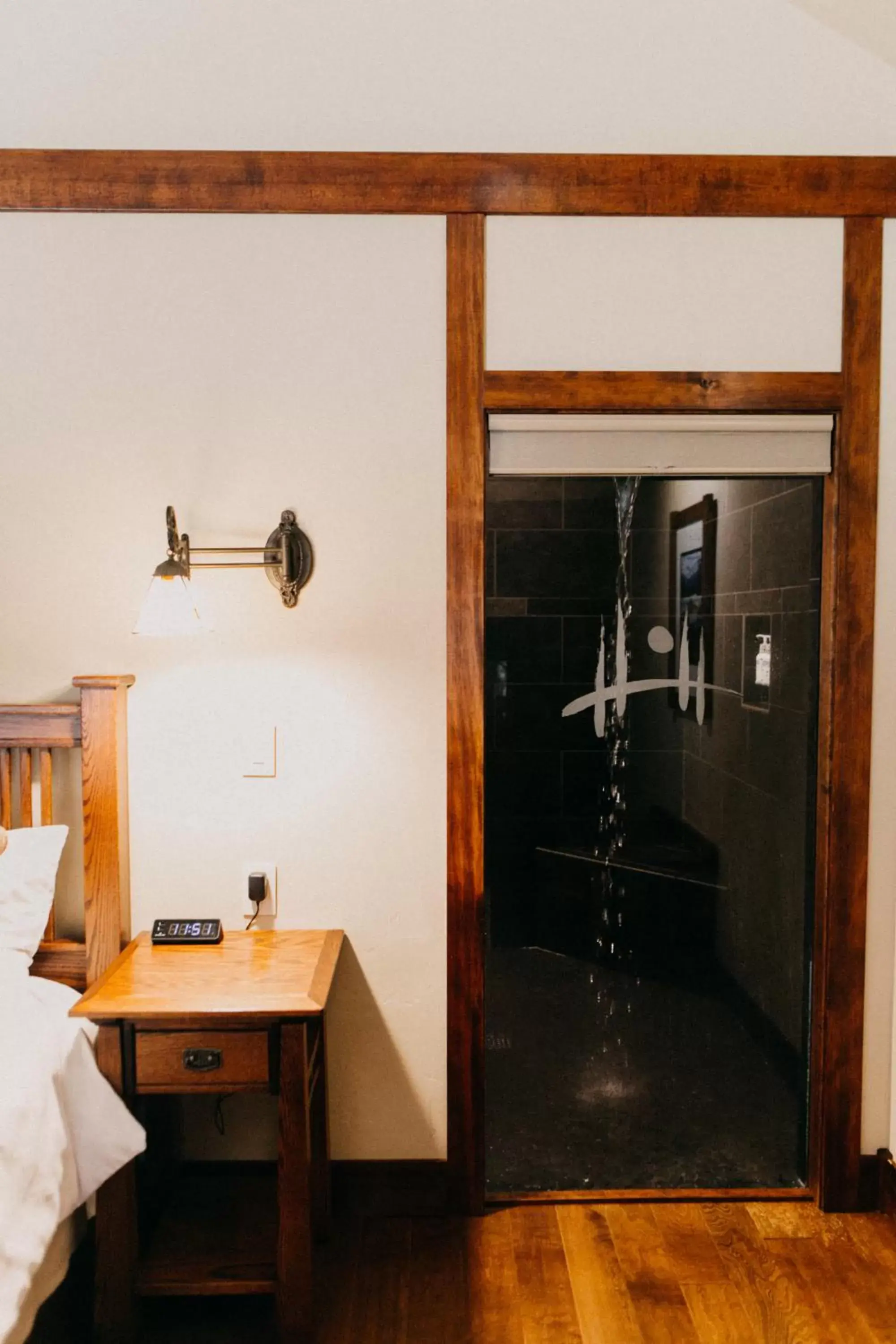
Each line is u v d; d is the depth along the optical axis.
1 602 2.28
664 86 2.21
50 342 2.23
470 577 2.24
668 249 2.22
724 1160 2.41
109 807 2.22
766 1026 2.46
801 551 2.38
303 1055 1.85
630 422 2.24
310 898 2.30
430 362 2.23
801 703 2.40
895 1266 2.10
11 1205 1.53
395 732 2.28
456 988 2.29
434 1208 2.30
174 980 1.96
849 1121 2.30
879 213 2.21
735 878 2.44
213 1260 1.93
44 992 2.05
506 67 2.19
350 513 2.25
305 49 2.19
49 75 2.19
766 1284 2.03
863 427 2.24
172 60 2.19
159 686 2.28
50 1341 1.88
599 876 2.46
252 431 2.24
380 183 2.19
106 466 2.25
